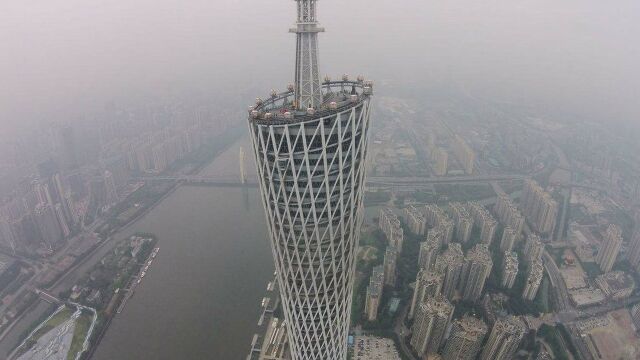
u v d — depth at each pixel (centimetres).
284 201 10550
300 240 11344
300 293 12794
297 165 9869
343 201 10938
